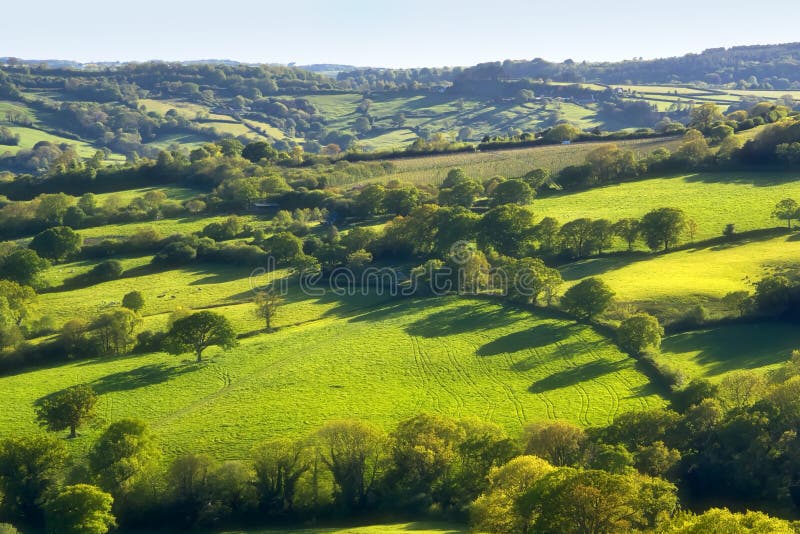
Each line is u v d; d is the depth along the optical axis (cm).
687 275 13088
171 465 7750
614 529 5462
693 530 4856
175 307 13975
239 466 7656
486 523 6003
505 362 10756
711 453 7156
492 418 8975
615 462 6631
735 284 12450
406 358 11131
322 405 9606
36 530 7319
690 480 7000
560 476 5769
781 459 6894
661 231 14425
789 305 11119
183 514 7425
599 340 11188
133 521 7425
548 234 15200
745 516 5134
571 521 5472
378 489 7562
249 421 9219
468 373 10481
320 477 7775
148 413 9669
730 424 7150
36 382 10856
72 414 9056
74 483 7706
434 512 7269
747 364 9838
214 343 11619
